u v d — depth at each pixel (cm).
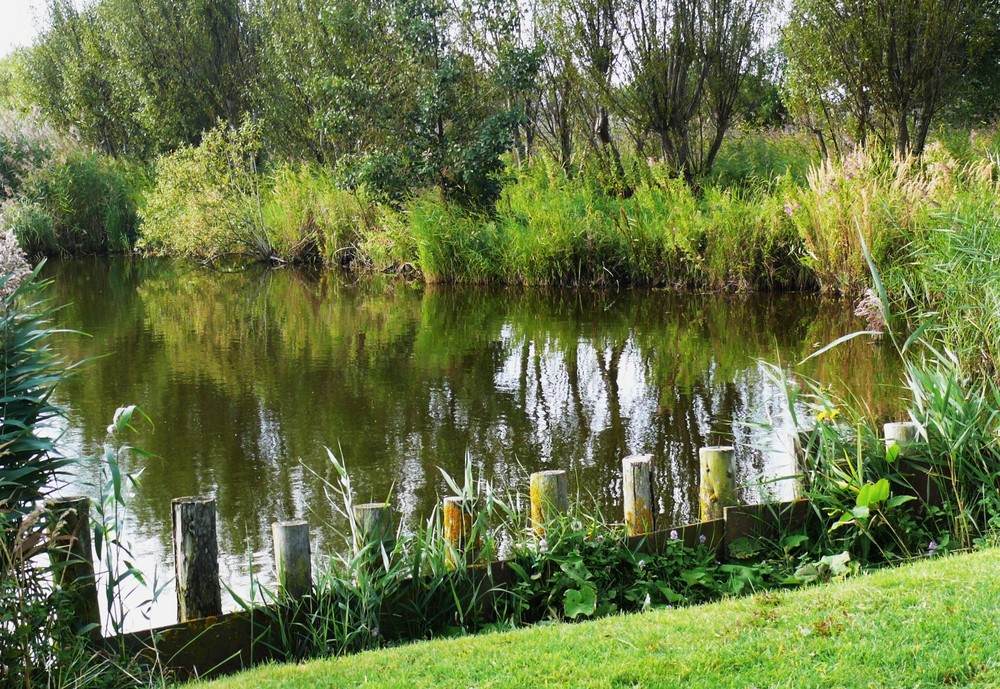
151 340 1459
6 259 546
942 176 1525
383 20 2344
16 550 406
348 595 483
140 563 624
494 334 1484
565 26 2400
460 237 2164
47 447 506
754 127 2814
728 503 573
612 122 2656
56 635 414
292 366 1249
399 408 1018
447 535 541
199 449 873
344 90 2319
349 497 540
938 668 354
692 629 413
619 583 526
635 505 558
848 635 387
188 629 454
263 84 3362
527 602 506
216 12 3475
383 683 386
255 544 656
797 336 1369
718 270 1875
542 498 556
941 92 2136
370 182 2309
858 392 1005
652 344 1359
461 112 2298
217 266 2641
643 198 2092
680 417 959
